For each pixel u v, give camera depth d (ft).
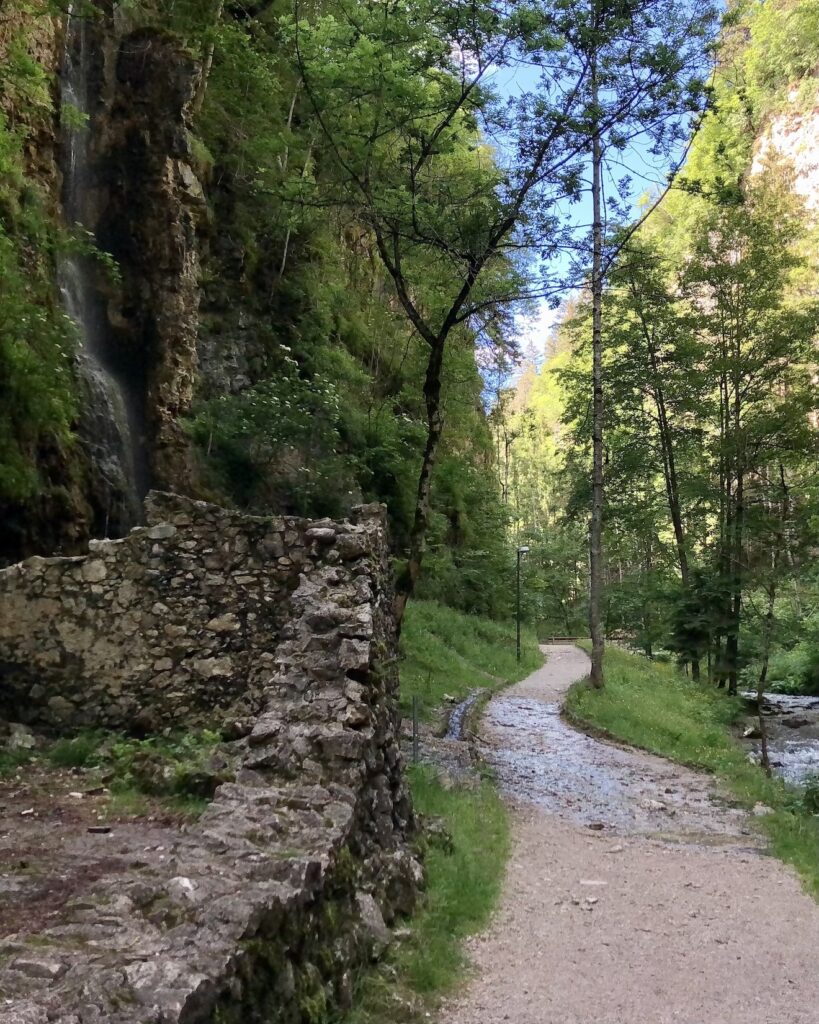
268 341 68.49
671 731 50.19
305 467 60.59
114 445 48.57
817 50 196.44
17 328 33.12
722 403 82.74
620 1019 14.08
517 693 68.80
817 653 89.56
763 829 30.04
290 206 49.85
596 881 22.76
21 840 15.70
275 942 10.48
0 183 39.68
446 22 34.45
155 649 23.93
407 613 76.64
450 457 110.32
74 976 8.43
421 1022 13.10
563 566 186.39
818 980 16.31
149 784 19.42
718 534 83.71
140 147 55.16
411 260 45.85
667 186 46.29
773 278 78.95
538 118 36.35
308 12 62.44
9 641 23.75
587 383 85.87
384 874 16.33
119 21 57.31
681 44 37.47
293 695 17.69
